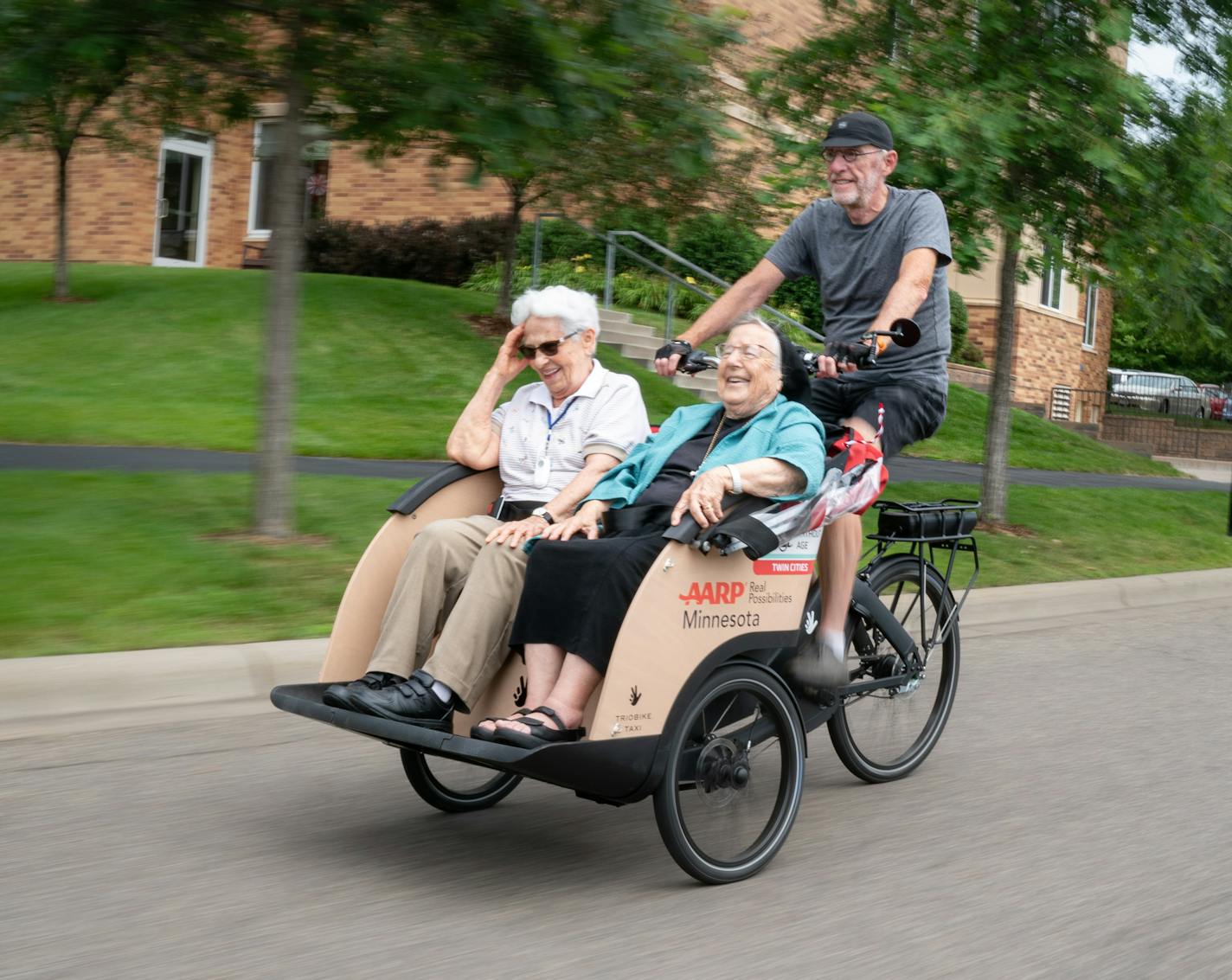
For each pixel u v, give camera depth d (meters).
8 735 5.08
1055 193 10.30
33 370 13.25
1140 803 4.95
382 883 3.87
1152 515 13.45
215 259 22.94
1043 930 3.67
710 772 4.03
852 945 3.53
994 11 9.70
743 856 4.07
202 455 10.21
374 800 4.67
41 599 6.24
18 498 8.00
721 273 18.77
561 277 18.77
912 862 4.23
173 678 5.61
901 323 4.32
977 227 10.10
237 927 3.48
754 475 4.01
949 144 9.12
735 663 4.07
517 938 3.50
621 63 7.42
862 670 5.13
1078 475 17.62
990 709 6.36
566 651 3.88
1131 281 10.77
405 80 7.14
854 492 4.45
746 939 3.55
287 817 4.43
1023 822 4.68
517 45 7.06
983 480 11.74
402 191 21.05
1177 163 10.21
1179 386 32.91
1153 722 6.23
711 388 15.91
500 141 7.07
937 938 3.59
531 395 4.57
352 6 6.98
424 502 4.38
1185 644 8.30
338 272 20.55
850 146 4.90
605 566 3.88
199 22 7.10
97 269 19.42
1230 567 11.40
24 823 4.20
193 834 4.20
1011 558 10.27
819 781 5.21
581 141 9.18
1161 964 3.45
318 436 11.40
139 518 7.80
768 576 4.12
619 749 3.70
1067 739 5.88
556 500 4.29
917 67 9.87
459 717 4.12
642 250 19.02
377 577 4.27
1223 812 4.86
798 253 5.31
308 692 4.12
